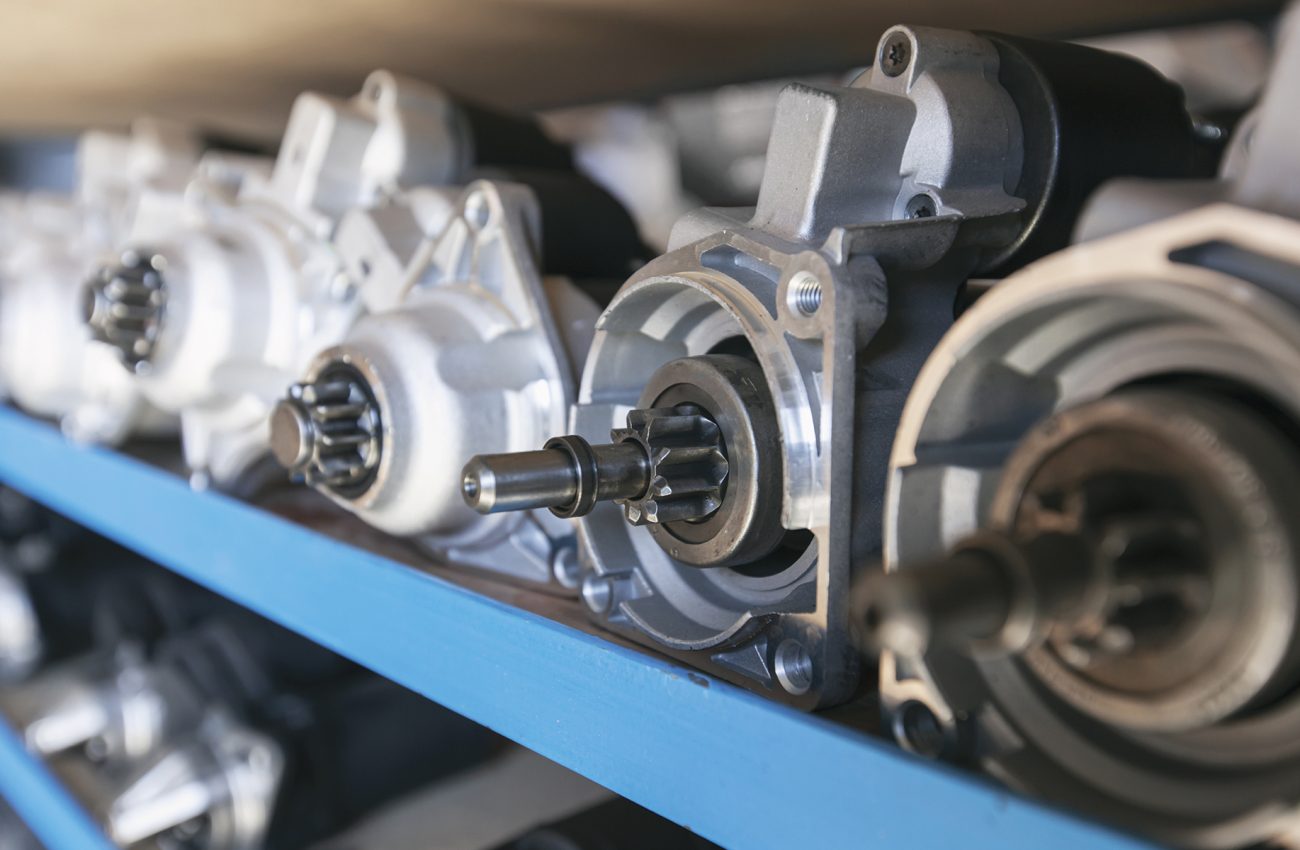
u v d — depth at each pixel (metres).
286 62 1.23
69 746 1.30
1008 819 0.35
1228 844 0.33
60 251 1.17
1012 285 0.37
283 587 0.76
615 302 0.54
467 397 0.64
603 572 0.57
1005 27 1.10
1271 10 1.11
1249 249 0.33
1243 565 0.31
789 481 0.45
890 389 0.50
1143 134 0.59
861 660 0.46
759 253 0.48
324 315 0.82
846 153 0.50
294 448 0.63
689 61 1.23
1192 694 0.32
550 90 1.47
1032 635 0.32
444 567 0.71
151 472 0.94
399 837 1.00
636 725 0.49
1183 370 0.39
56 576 1.53
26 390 1.12
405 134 0.84
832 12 0.99
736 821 0.45
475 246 0.69
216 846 0.99
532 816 1.04
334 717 1.00
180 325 0.82
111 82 1.38
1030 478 0.36
